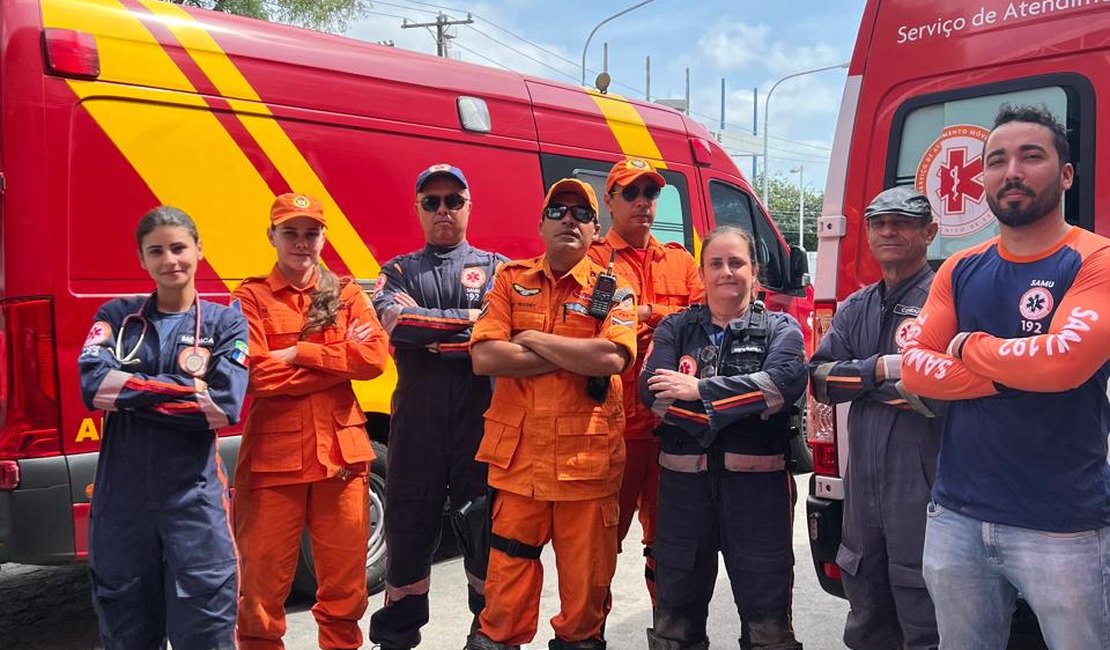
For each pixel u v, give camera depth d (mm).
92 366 2715
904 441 2701
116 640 2842
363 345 3209
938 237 3250
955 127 3205
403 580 3482
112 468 2791
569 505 2992
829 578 3418
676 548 3020
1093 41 2910
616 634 4039
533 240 5359
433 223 3592
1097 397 2100
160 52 3949
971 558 2215
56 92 3623
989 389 2123
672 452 3037
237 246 4156
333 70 4543
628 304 3045
